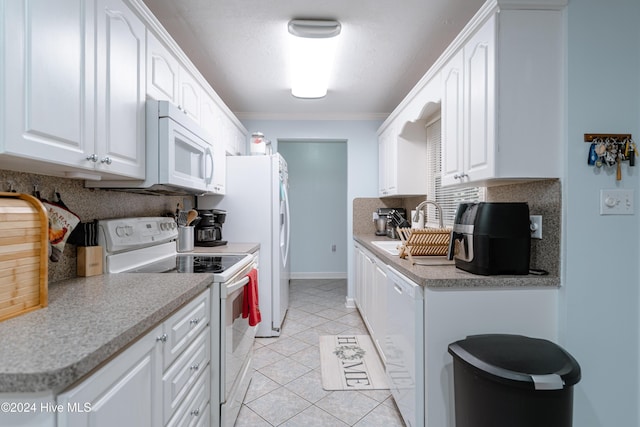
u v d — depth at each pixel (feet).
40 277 3.34
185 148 6.02
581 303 4.77
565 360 3.75
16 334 2.64
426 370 4.78
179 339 3.90
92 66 3.80
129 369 2.88
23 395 2.11
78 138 3.58
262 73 9.05
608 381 4.80
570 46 4.75
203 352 4.70
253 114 12.72
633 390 4.83
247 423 5.86
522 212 4.96
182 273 5.15
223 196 9.93
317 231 17.57
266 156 9.92
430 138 10.27
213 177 8.27
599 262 4.78
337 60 8.25
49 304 3.45
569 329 4.75
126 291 4.01
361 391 6.89
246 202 9.89
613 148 4.75
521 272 4.94
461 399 4.11
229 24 6.68
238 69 8.79
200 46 7.56
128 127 4.60
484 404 3.72
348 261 12.94
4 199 3.16
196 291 4.31
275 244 9.87
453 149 6.10
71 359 2.21
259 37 7.19
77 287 4.21
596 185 4.80
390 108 12.16
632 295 4.81
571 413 3.66
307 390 6.92
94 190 5.37
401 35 7.11
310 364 8.04
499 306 4.78
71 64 3.46
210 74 9.11
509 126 4.79
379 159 12.89
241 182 9.89
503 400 3.56
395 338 6.02
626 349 4.81
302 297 13.97
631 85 4.82
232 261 6.46
